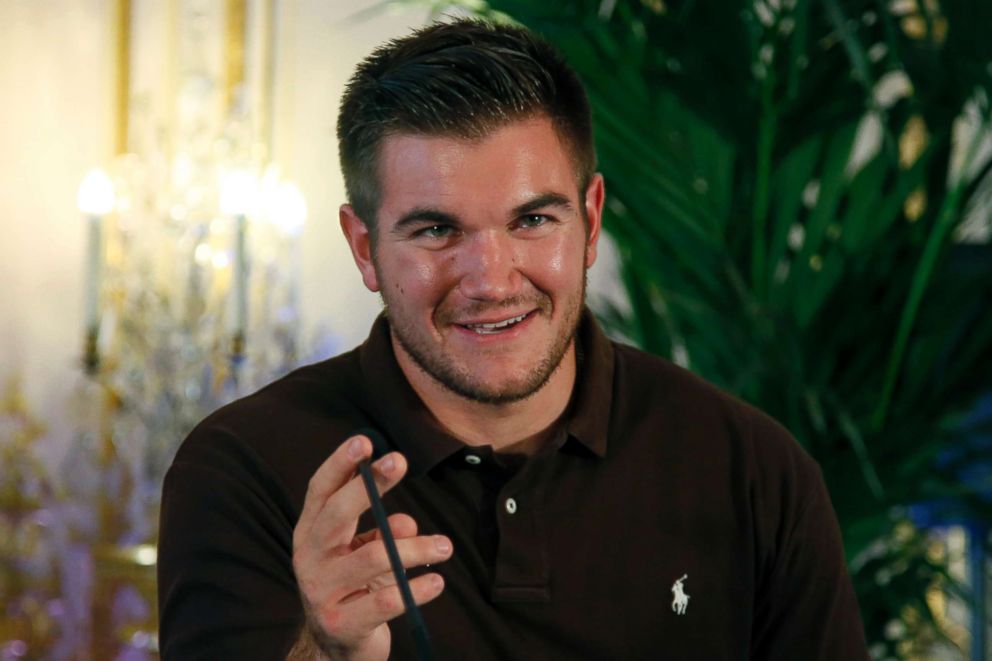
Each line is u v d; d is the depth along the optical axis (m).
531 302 2.31
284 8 6.84
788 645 2.58
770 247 4.32
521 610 2.43
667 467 2.62
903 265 4.30
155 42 6.76
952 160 4.41
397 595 1.91
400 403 2.53
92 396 6.68
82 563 6.64
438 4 4.63
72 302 6.70
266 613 2.31
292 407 2.60
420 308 2.32
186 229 6.69
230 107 6.79
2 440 6.62
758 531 2.62
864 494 4.31
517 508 2.48
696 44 4.10
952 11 4.05
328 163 6.89
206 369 6.55
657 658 2.49
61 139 6.69
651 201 4.21
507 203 2.25
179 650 2.31
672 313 4.41
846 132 4.31
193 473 2.49
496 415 2.52
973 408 4.33
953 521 4.49
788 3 4.18
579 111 2.38
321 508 1.93
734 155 4.27
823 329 4.30
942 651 5.23
